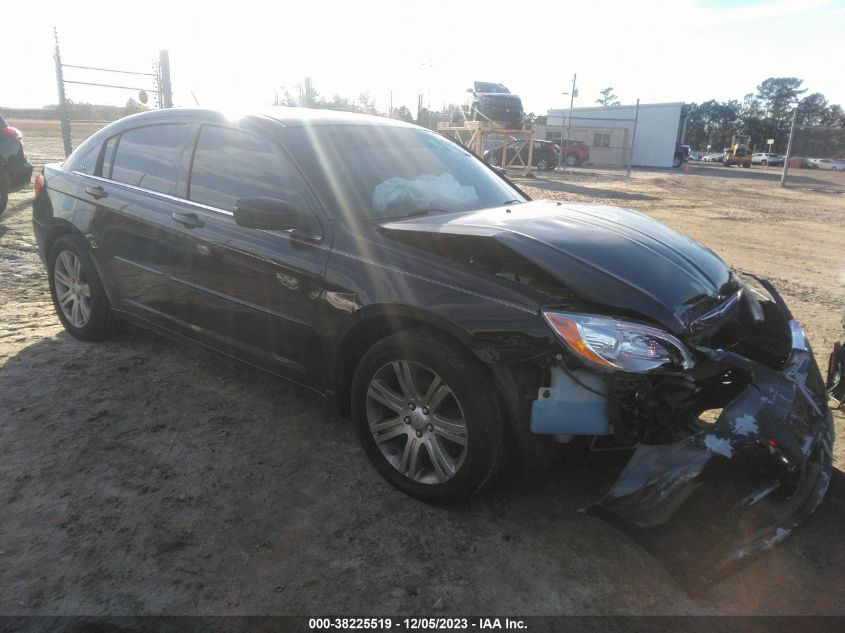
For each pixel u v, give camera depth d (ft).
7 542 8.26
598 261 8.78
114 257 13.47
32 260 22.07
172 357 14.34
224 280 11.31
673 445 7.42
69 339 15.16
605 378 7.75
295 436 11.21
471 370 8.40
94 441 10.75
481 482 8.64
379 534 8.71
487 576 8.01
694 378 7.95
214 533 8.61
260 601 7.48
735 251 31.22
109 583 7.64
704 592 7.16
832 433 8.73
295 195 10.59
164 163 12.85
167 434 11.09
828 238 36.22
